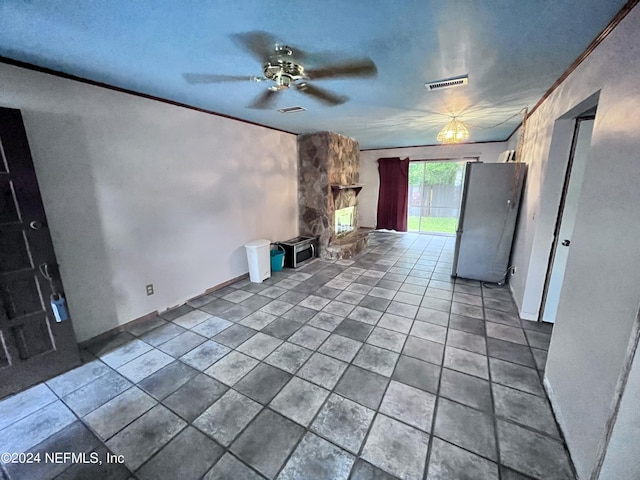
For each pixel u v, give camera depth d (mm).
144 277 2918
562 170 2600
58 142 2203
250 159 4066
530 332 2721
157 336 2678
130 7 1332
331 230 5199
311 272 4461
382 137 5488
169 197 3061
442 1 1317
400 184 7281
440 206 7512
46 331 2092
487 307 3246
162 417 1780
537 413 1784
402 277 4230
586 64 1820
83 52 1818
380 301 3414
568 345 1672
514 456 1510
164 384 2062
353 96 2781
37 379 2066
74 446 1595
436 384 2045
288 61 1968
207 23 1490
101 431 1687
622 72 1331
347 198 5730
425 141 6082
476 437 1623
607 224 1352
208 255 3596
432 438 1622
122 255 2707
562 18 1451
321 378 2113
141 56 1888
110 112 2494
